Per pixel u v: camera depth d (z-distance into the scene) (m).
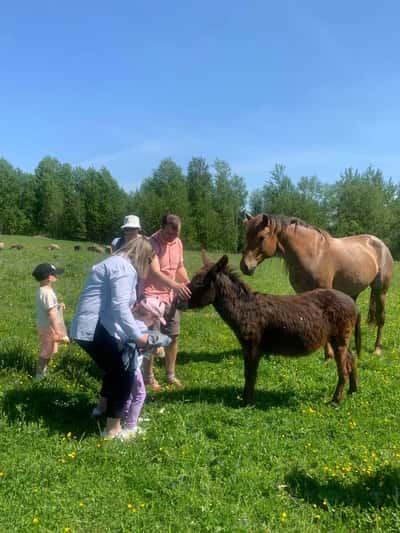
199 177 75.00
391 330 10.75
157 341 4.88
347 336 6.24
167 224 6.43
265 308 6.01
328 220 67.00
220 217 72.12
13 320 9.88
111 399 4.92
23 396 5.59
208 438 5.09
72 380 6.38
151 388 6.61
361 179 65.38
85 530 3.56
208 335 9.95
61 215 80.25
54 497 3.87
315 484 4.30
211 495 4.05
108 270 4.83
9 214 82.56
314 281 8.05
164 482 4.17
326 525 3.80
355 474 4.45
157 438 4.89
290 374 7.33
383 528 3.73
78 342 4.91
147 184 77.69
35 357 6.92
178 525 3.64
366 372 7.61
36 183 84.62
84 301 4.92
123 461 4.47
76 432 5.06
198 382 6.99
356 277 8.45
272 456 4.73
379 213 61.19
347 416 5.84
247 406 5.91
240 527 3.61
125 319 4.72
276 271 23.39
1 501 3.75
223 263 5.93
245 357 6.06
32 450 4.55
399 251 62.22
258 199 74.38
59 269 6.46
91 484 4.11
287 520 3.79
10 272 16.47
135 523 3.65
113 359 4.87
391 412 6.04
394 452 4.90
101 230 80.00
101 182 79.62
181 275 6.98
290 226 7.95
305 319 5.99
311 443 5.07
